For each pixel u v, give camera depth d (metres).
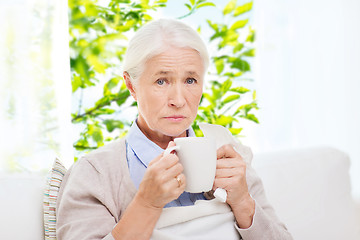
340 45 2.73
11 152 1.90
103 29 1.85
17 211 0.96
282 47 2.61
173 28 0.87
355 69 2.71
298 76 2.65
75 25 1.83
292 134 2.61
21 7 1.89
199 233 0.88
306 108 2.67
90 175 0.93
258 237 0.91
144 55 0.85
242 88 1.96
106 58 1.86
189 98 0.87
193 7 1.88
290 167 1.41
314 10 2.68
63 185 0.98
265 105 2.53
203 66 0.90
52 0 1.91
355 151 2.70
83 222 0.85
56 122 1.94
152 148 0.95
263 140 2.53
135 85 0.90
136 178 0.93
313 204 1.38
